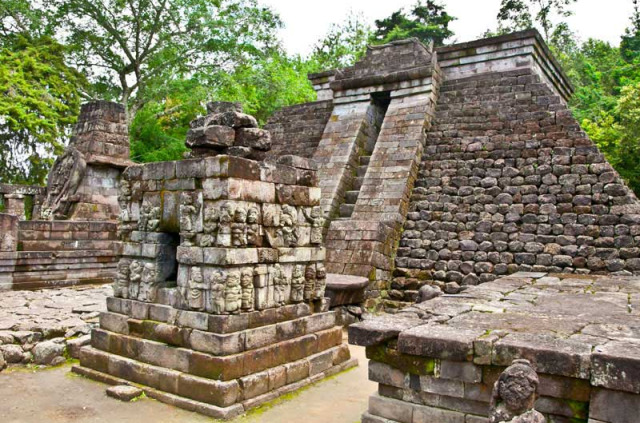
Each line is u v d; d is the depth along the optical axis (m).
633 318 5.66
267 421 5.94
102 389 6.89
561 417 4.13
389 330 4.94
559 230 11.79
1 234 12.85
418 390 4.82
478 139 14.20
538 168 12.77
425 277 12.51
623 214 11.33
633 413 3.79
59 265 13.87
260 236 6.96
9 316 9.29
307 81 36.47
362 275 11.90
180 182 7.10
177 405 6.27
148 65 29.44
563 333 4.82
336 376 7.69
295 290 7.56
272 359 6.83
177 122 33.62
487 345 4.44
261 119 31.55
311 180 7.94
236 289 6.54
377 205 13.55
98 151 16.89
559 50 37.12
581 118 30.22
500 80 15.33
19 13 27.00
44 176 25.88
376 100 17.34
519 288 8.45
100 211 16.75
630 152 22.38
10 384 7.02
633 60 35.84
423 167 14.45
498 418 3.74
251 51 29.67
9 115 23.14
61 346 8.05
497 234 12.34
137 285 7.50
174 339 6.74
